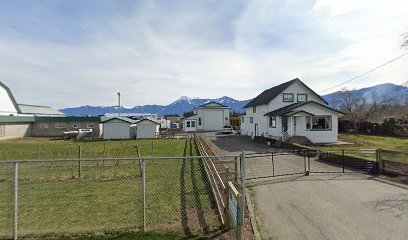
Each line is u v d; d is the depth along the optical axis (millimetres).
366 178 11078
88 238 5578
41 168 13516
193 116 51125
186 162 14672
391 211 7113
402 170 11055
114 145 26500
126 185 10250
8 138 35562
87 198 8703
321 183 10203
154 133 37344
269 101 30547
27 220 6863
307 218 6660
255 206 7543
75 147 24250
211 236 5586
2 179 11312
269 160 15836
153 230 5969
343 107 41094
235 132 47125
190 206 7672
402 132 23766
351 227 6121
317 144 24188
